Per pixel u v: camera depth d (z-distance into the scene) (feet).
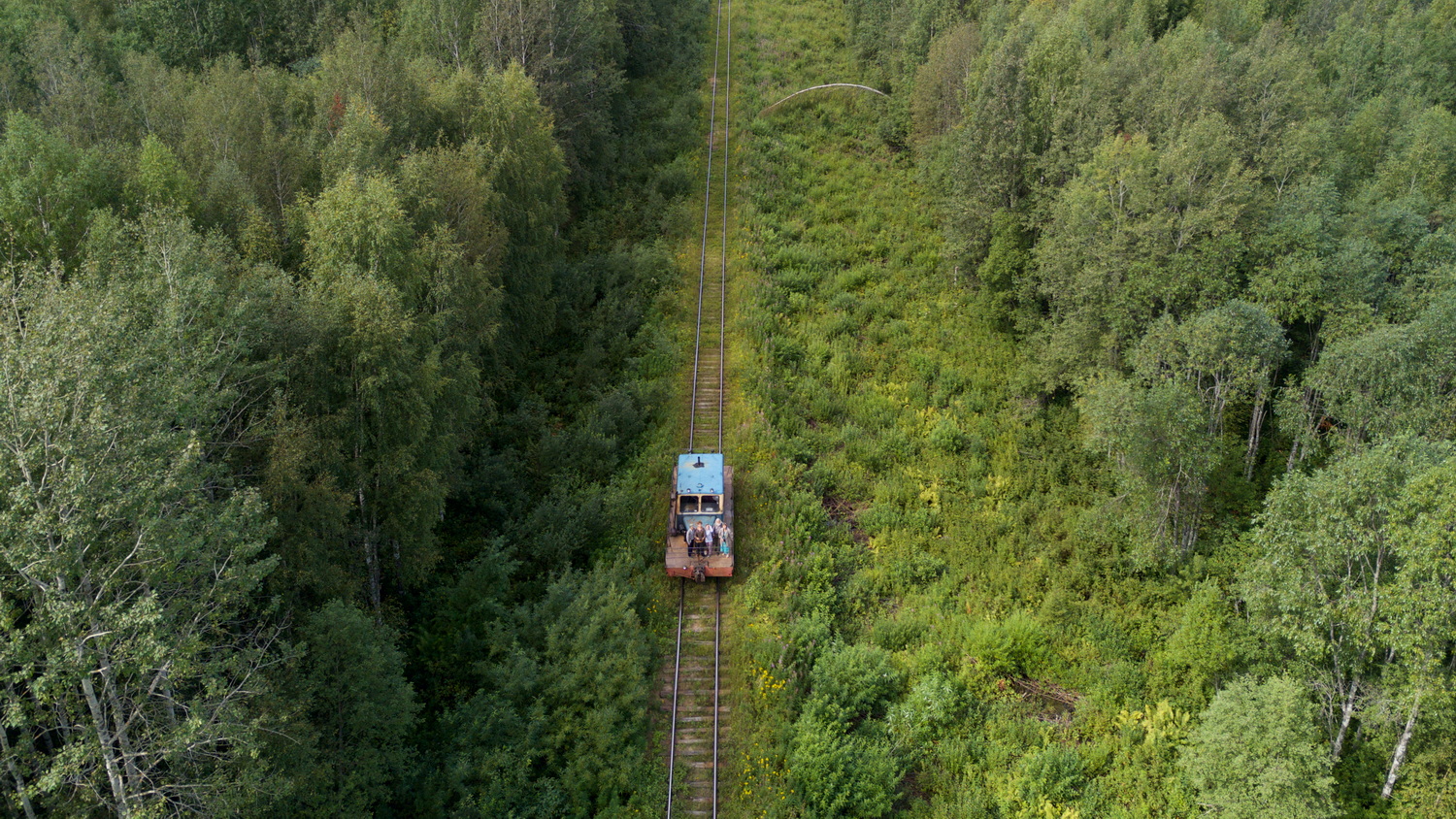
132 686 50.57
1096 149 117.91
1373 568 77.25
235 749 49.93
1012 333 141.38
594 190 174.50
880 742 78.69
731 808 72.18
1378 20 205.98
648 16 226.58
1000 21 176.76
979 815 74.38
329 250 79.61
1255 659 82.53
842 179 187.52
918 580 101.30
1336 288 108.17
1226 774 73.31
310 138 107.34
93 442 46.29
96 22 161.27
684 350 132.98
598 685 76.33
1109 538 103.86
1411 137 142.10
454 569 93.15
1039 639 90.79
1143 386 105.50
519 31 150.30
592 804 72.54
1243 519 105.50
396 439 76.23
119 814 48.29
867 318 147.02
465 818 67.56
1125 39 174.81
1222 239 108.17
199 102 111.75
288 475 62.13
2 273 63.31
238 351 62.34
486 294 103.65
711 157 191.11
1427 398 93.50
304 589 71.05
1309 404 106.93
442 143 120.37
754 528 102.01
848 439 119.96
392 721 66.28
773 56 238.48
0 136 101.76
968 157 139.33
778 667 82.84
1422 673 68.80
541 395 125.49
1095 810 76.48
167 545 48.11
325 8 174.60
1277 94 133.18
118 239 72.18
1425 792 70.44
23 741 46.29
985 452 120.06
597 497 99.91
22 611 46.24
